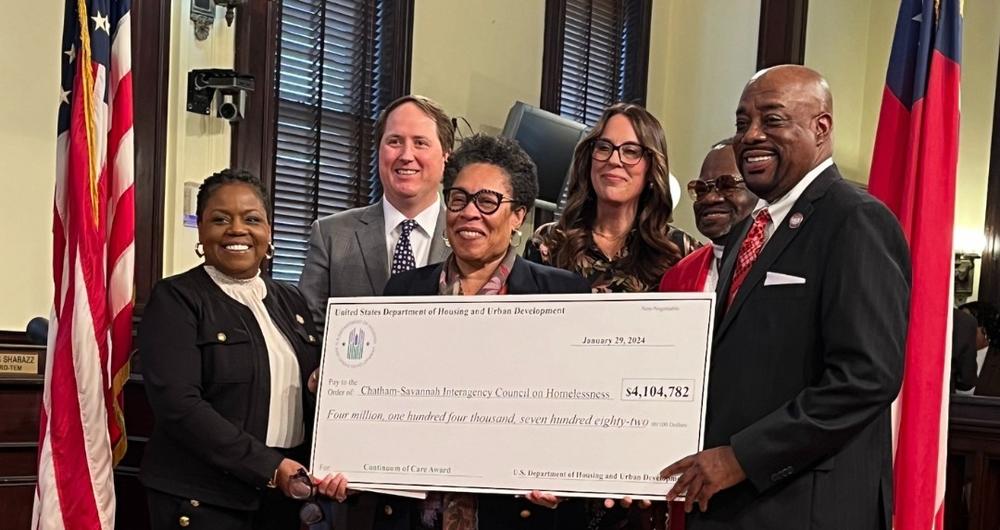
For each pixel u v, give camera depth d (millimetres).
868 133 8930
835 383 2033
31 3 4398
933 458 3002
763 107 2240
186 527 2605
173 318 2666
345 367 2543
